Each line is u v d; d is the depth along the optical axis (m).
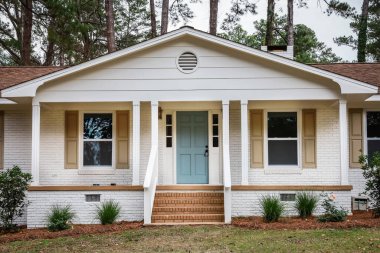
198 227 11.39
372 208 13.17
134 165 13.28
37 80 13.13
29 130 15.40
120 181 15.01
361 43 30.50
